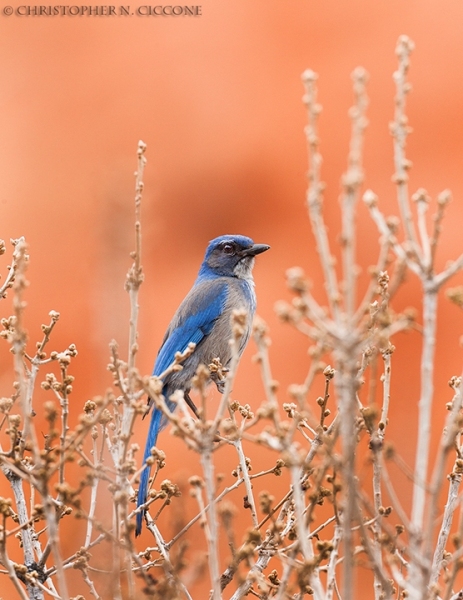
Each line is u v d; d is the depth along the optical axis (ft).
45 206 82.12
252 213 85.56
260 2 91.09
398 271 18.79
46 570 24.08
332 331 17.26
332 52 88.89
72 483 35.99
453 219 78.43
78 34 89.76
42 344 24.03
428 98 85.30
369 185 83.41
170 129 87.92
